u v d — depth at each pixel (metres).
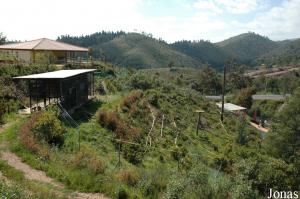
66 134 23.36
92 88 43.16
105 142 25.45
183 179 15.48
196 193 14.46
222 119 50.59
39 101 32.75
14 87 33.59
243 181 16.11
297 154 38.34
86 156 18.98
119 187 14.86
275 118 44.88
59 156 18.94
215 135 41.59
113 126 29.36
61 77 26.94
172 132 35.00
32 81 29.78
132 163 23.48
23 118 25.11
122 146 25.59
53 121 22.45
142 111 36.81
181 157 27.45
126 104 37.03
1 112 25.67
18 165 16.83
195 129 40.34
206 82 110.81
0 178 14.83
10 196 10.75
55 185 15.01
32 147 18.81
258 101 90.56
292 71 157.88
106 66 56.69
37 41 58.28
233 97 93.06
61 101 28.52
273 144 40.78
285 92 112.00
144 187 15.55
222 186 15.30
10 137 20.47
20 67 39.34
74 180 15.39
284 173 18.88
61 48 56.16
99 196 14.55
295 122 40.75
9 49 54.44
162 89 52.94
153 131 33.09
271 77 141.50
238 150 33.62
